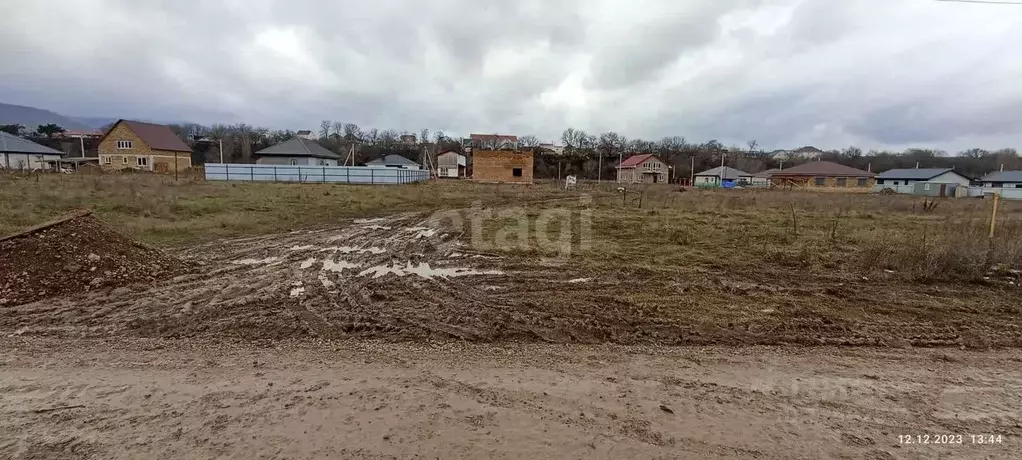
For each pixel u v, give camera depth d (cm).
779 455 278
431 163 6275
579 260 846
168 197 1614
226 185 2705
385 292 626
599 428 303
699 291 650
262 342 443
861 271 775
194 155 6569
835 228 1181
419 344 445
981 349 456
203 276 689
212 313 523
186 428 295
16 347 419
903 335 488
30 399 327
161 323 487
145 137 5109
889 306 588
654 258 870
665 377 381
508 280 701
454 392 347
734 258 876
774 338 475
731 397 349
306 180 3625
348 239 1058
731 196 2617
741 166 7944
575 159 6762
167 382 356
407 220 1420
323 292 621
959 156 7662
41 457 264
